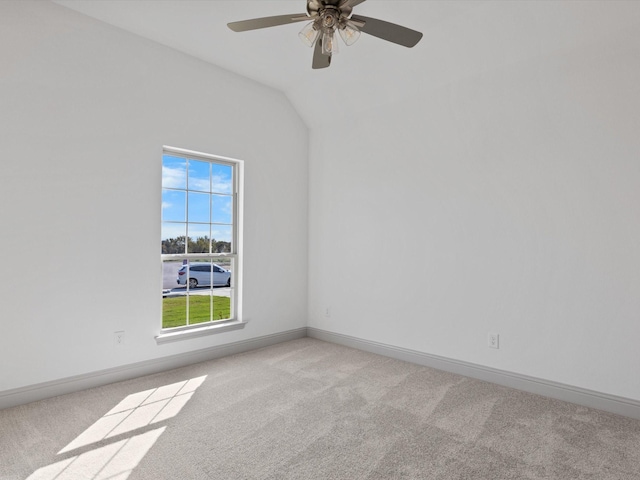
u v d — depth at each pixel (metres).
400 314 3.71
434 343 3.46
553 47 2.76
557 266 2.78
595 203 2.62
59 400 2.69
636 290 2.47
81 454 2.02
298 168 4.49
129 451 2.05
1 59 2.54
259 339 4.09
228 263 3.94
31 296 2.65
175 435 2.22
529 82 2.90
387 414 2.52
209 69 3.66
